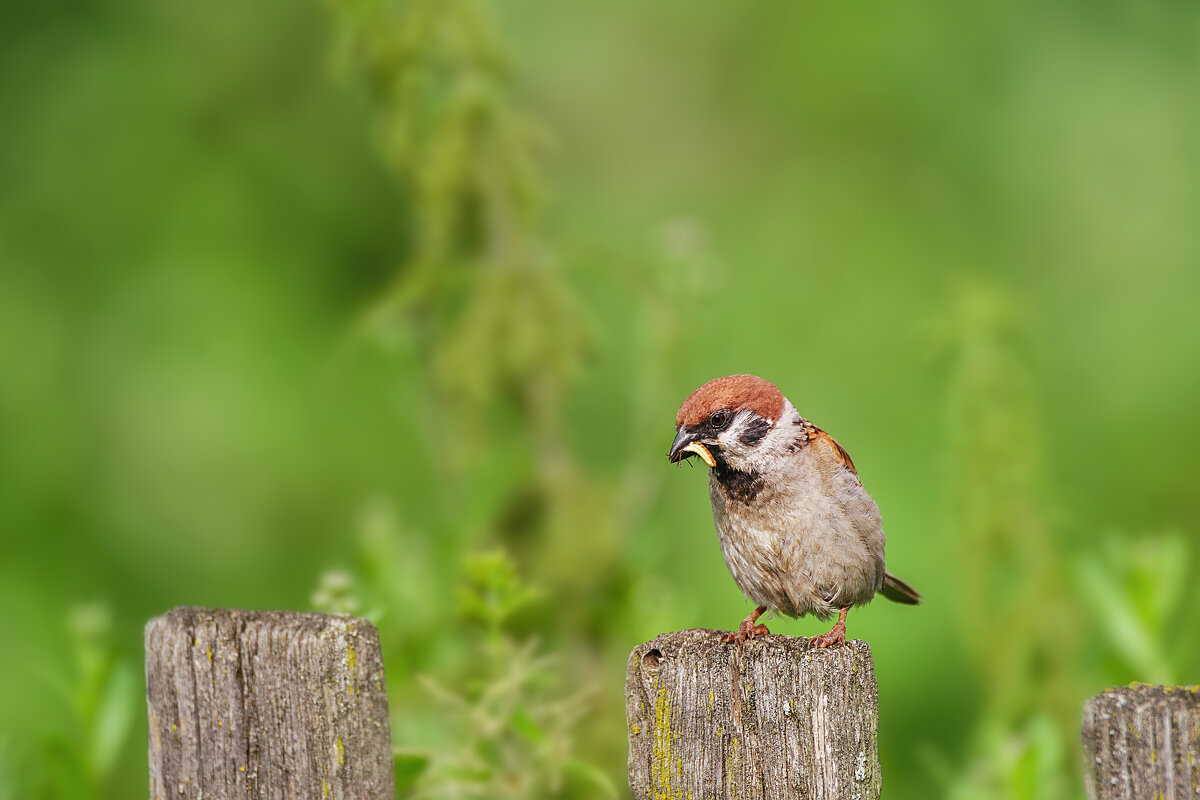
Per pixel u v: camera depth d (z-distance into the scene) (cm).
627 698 429
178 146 1270
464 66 713
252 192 1269
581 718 664
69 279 1234
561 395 710
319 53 1287
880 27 1394
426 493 1177
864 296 1316
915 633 1095
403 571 686
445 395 712
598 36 1416
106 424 1184
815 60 1399
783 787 413
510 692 547
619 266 726
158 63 1295
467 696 575
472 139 709
